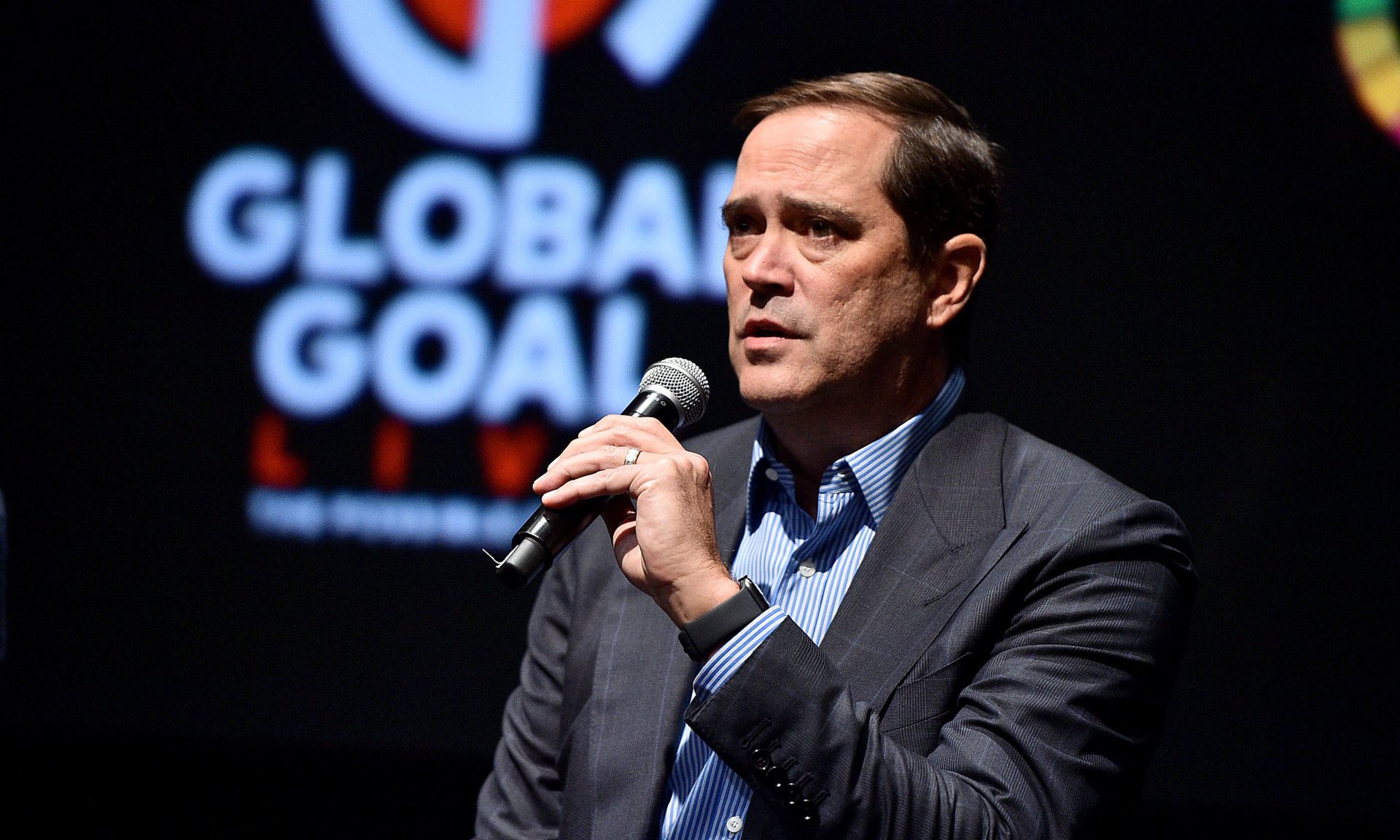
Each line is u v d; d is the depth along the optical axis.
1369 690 8.93
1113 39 9.55
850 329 4.22
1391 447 8.99
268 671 10.49
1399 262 9.05
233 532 10.63
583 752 4.34
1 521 4.46
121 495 10.76
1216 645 9.13
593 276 10.30
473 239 10.48
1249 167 9.30
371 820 10.24
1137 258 9.44
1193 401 9.30
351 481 10.53
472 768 10.21
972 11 9.77
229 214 10.81
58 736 10.61
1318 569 9.05
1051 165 9.59
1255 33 9.34
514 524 10.31
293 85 10.78
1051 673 3.81
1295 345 9.19
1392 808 8.84
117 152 10.92
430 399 10.47
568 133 10.41
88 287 10.90
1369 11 9.16
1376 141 9.12
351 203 10.68
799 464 4.59
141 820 10.48
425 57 10.62
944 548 4.15
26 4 11.01
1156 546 4.03
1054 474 4.28
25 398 10.88
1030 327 9.55
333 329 10.65
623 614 4.57
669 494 3.81
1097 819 3.75
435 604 10.35
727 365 10.08
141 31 10.94
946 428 4.50
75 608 10.71
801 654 3.65
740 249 4.39
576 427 10.26
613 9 10.38
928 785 3.55
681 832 4.07
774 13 10.12
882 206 4.29
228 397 10.72
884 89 4.45
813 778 3.54
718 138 10.20
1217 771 9.10
